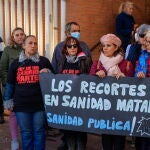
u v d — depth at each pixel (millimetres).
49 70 4879
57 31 8211
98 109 4555
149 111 4418
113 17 9141
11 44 6250
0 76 6344
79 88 4594
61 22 8125
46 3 8195
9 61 6223
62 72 4961
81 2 8375
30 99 4945
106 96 4508
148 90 4387
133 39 7559
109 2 9008
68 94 4637
